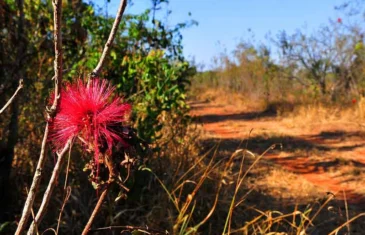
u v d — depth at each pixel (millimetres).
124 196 1233
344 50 13000
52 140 1155
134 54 5246
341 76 13039
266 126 10164
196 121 6605
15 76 3377
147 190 3828
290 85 14867
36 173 1121
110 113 1118
